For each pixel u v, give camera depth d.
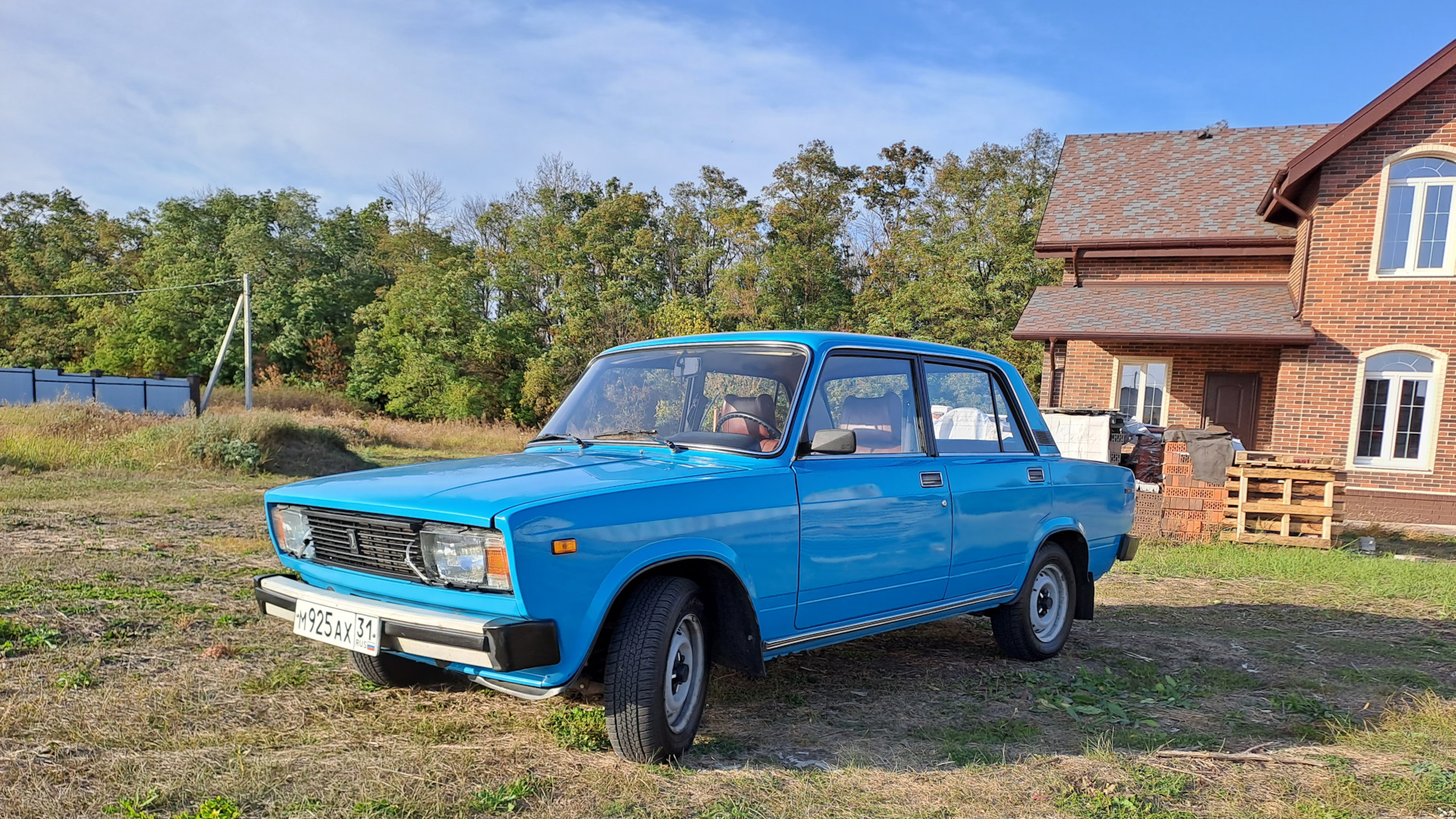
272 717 3.76
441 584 3.16
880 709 4.32
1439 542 12.88
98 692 3.91
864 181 55.16
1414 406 15.27
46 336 49.78
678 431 4.20
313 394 39.25
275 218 51.84
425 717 3.84
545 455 4.16
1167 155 21.97
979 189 49.91
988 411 5.16
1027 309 18.20
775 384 4.07
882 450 4.37
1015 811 3.16
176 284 47.72
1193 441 11.59
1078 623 6.55
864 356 4.40
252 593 5.95
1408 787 3.47
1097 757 3.71
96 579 6.13
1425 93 15.02
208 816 2.74
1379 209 15.28
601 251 50.66
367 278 52.59
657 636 3.29
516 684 3.23
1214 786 3.47
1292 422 15.86
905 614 4.43
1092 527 5.74
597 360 4.88
